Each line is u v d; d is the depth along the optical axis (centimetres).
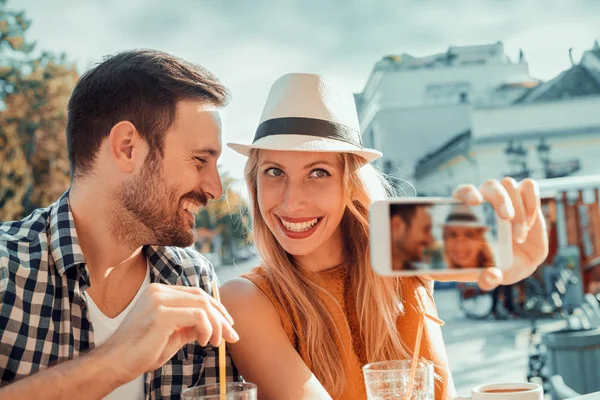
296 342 169
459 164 1792
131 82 157
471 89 1811
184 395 111
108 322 162
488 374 709
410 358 171
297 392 155
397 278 178
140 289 170
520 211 124
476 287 1138
